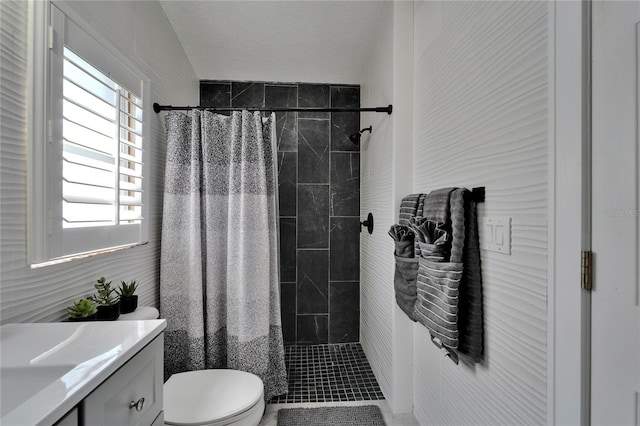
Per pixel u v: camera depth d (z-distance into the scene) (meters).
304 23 1.77
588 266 0.58
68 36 0.92
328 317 2.45
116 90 1.14
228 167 1.69
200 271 1.58
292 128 2.43
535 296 0.71
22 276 0.79
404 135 1.54
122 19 1.24
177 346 1.58
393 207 1.54
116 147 1.13
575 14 0.60
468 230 0.95
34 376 0.57
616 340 0.54
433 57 1.30
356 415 1.57
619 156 0.53
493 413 0.87
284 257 2.43
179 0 1.57
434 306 0.97
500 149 0.84
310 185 2.44
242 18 1.71
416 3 1.50
